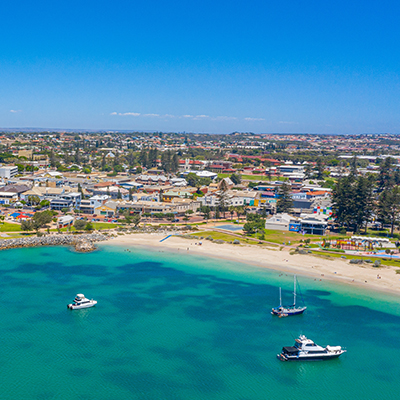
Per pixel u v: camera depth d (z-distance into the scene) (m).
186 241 198.12
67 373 89.62
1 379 86.81
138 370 91.62
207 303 127.62
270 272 157.12
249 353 100.00
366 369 95.31
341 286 143.25
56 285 139.50
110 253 178.62
